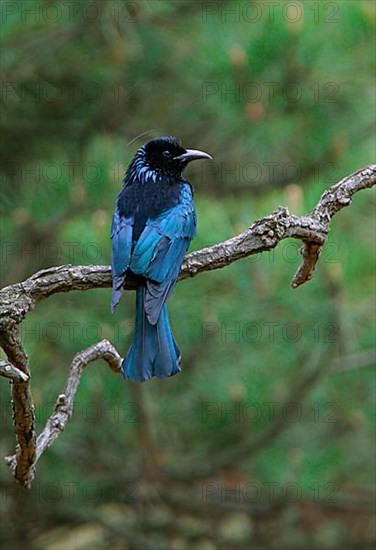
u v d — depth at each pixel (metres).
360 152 12.34
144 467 13.90
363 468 13.70
